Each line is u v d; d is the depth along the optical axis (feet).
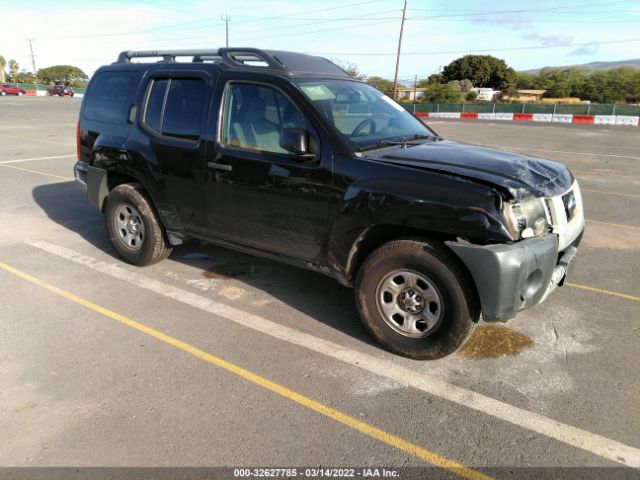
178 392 9.87
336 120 11.76
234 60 13.75
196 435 8.69
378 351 11.48
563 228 11.05
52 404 9.45
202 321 12.80
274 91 12.28
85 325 12.48
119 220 16.29
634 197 28.30
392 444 8.58
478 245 9.64
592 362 11.12
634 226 22.26
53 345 11.52
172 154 14.05
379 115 13.51
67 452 8.27
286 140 11.07
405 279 10.77
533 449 8.49
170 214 14.73
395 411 9.43
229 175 12.90
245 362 10.97
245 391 9.95
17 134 56.34
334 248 11.54
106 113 16.25
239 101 12.87
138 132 15.02
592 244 19.57
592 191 29.91
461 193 9.69
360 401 9.70
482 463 8.18
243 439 8.62
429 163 10.77
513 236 9.59
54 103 132.98
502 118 117.60
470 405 9.61
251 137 12.61
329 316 13.17
